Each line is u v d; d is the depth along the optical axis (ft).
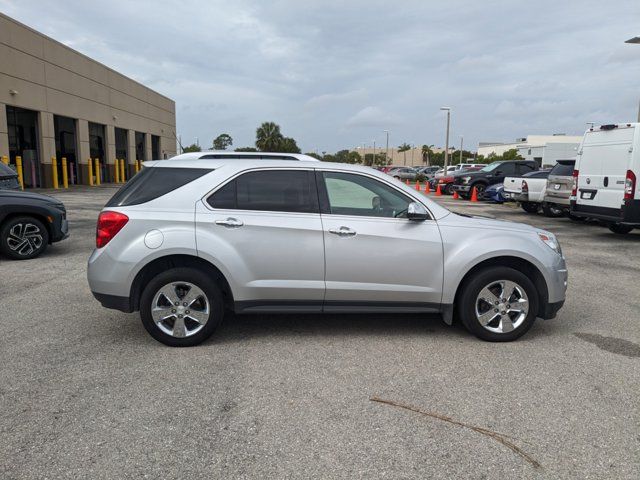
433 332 17.11
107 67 106.52
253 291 15.34
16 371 13.50
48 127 82.99
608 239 38.78
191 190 15.44
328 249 15.42
